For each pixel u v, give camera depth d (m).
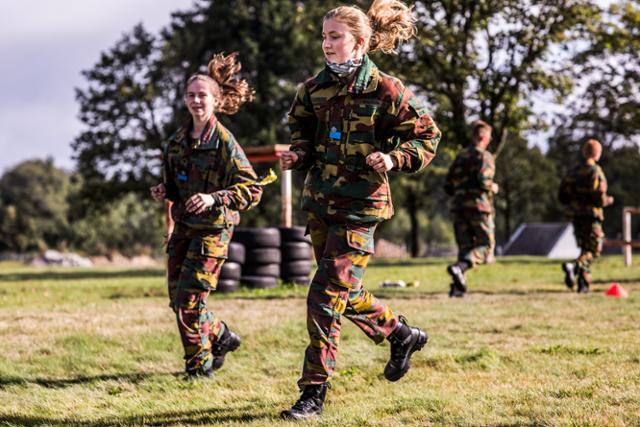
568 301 9.80
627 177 67.69
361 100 4.01
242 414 4.20
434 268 20.03
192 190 5.19
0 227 105.88
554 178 66.69
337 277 3.99
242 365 5.74
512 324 7.57
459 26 28.25
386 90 4.01
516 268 18.38
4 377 5.44
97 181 44.53
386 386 4.93
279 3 44.59
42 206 108.19
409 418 3.96
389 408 4.22
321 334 3.98
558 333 6.96
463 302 9.77
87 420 4.16
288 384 5.06
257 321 7.83
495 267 18.89
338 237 4.04
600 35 27.12
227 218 5.17
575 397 4.39
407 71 27.33
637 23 27.09
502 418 3.92
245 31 44.25
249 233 12.16
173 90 44.41
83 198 44.31
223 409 4.36
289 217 13.45
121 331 7.27
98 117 43.62
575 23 26.47
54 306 10.22
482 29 27.69
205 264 5.16
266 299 10.55
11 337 7.08
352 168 4.02
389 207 4.12
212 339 5.39
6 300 11.55
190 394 4.82
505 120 28.34
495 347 6.23
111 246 98.88
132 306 9.91
